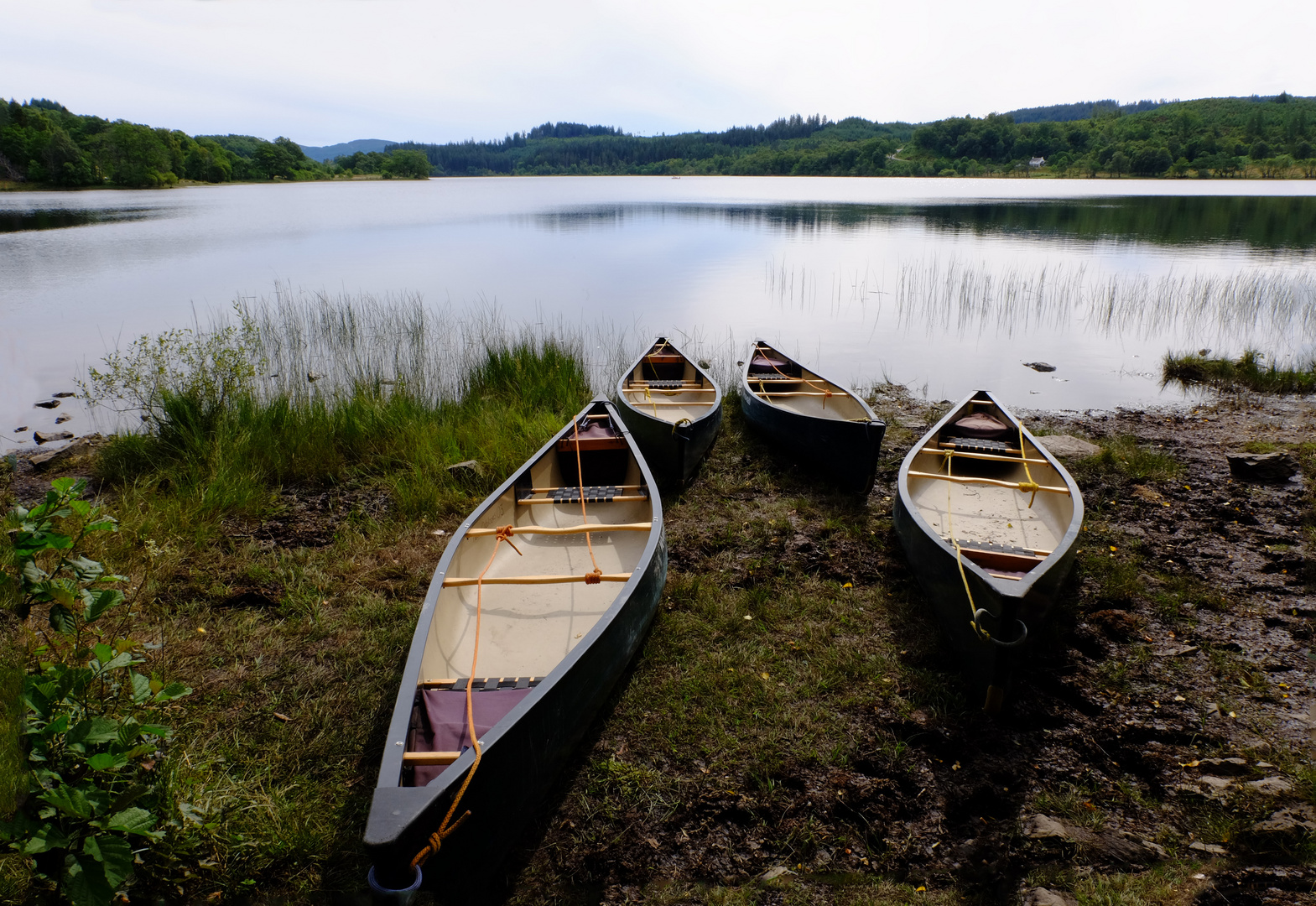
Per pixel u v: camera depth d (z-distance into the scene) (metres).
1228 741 3.96
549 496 6.12
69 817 2.74
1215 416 9.90
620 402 8.69
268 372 11.66
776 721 4.15
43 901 2.88
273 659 4.61
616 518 6.42
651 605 4.73
